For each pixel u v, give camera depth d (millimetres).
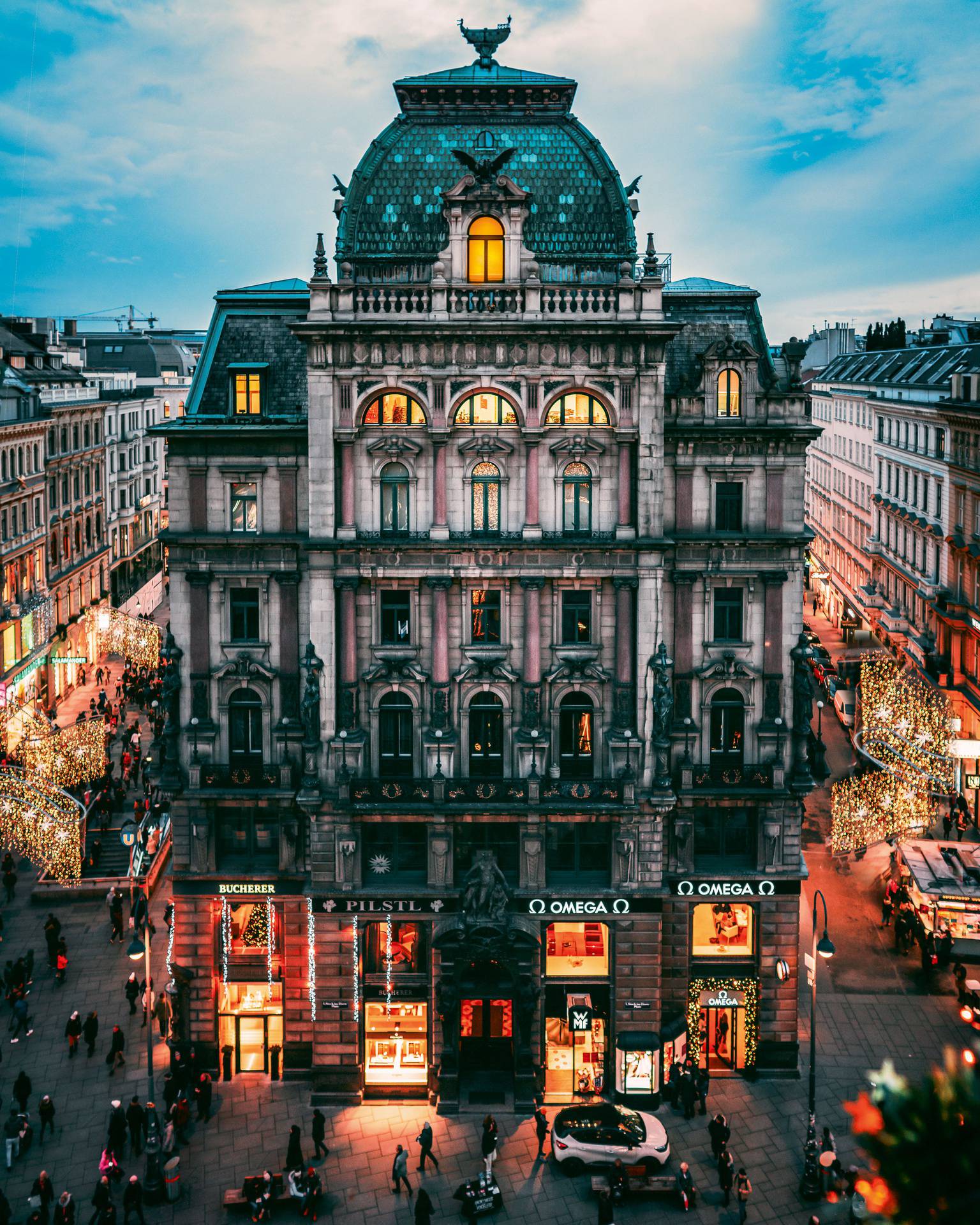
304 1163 40125
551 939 45281
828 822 71312
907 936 55656
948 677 74375
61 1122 42594
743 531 45031
